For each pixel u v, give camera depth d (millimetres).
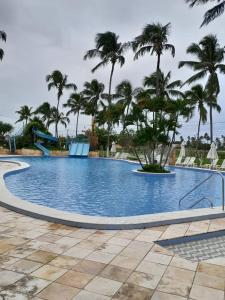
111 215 7910
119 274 3453
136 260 3875
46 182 13375
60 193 10844
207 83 26172
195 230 5254
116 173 17500
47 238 4680
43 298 2881
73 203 9258
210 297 2996
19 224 5457
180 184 13820
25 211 6137
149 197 10500
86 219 5504
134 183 13695
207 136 40000
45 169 19203
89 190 11609
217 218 6172
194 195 11125
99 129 41781
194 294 3045
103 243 4496
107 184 13219
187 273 3535
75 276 3365
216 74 25688
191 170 20453
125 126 18266
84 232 5039
